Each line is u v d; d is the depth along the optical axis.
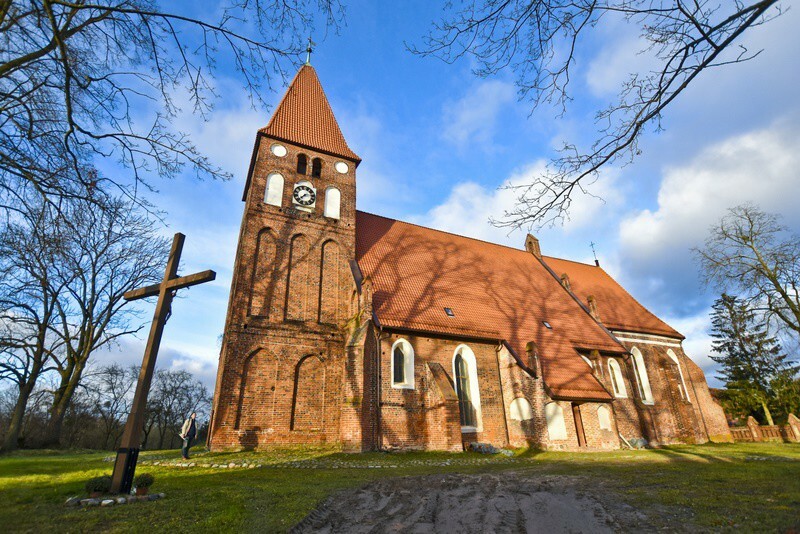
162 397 58.28
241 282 20.58
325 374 20.62
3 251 16.48
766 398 38.12
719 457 16.58
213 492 8.54
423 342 21.14
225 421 17.83
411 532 6.63
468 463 15.16
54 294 24.27
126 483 7.93
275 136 24.91
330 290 22.75
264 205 22.98
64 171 9.62
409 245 27.70
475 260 29.83
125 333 27.88
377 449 18.00
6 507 6.81
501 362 22.66
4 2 7.73
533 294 29.17
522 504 7.98
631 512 7.01
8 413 35.62
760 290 24.89
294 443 18.62
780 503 6.91
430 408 19.56
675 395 28.20
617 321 30.59
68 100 9.06
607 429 22.23
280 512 7.30
